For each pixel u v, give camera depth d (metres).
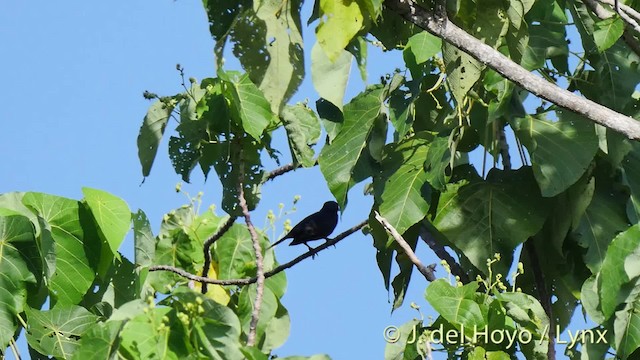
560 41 12.69
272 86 9.02
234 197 12.59
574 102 10.02
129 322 9.66
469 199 12.62
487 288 11.30
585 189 12.52
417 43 12.09
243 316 12.30
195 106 12.67
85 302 11.17
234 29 8.97
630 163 12.66
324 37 8.67
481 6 9.84
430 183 12.20
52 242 10.44
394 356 11.55
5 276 10.29
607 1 11.16
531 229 12.46
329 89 10.83
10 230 10.32
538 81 9.95
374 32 12.45
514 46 10.05
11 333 10.23
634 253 11.47
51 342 10.42
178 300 9.78
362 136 12.55
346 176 12.52
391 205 12.42
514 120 12.32
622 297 11.51
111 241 10.65
